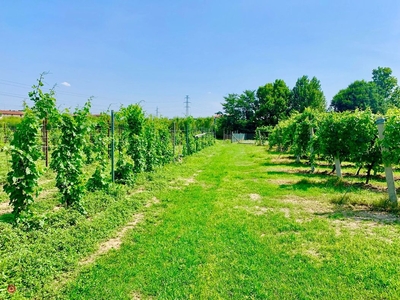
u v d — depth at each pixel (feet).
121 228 16.43
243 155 64.08
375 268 11.10
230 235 14.93
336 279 10.50
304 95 170.81
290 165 45.50
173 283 10.45
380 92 182.60
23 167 15.19
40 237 13.47
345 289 9.84
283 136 56.39
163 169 37.86
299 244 13.65
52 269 11.04
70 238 13.67
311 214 18.56
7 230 13.39
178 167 41.50
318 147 35.09
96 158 24.56
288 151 66.08
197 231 15.56
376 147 27.25
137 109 31.01
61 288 10.09
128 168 27.25
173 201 22.33
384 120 20.72
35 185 15.44
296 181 30.83
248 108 191.52
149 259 12.32
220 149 85.10
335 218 17.52
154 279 10.73
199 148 73.15
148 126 35.70
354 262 11.68
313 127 43.42
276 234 15.19
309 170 39.63
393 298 9.24
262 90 184.96
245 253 12.82
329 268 11.30
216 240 14.29
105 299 9.52
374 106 158.40
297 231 15.60
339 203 21.16
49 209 19.21
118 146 33.24
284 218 17.65
